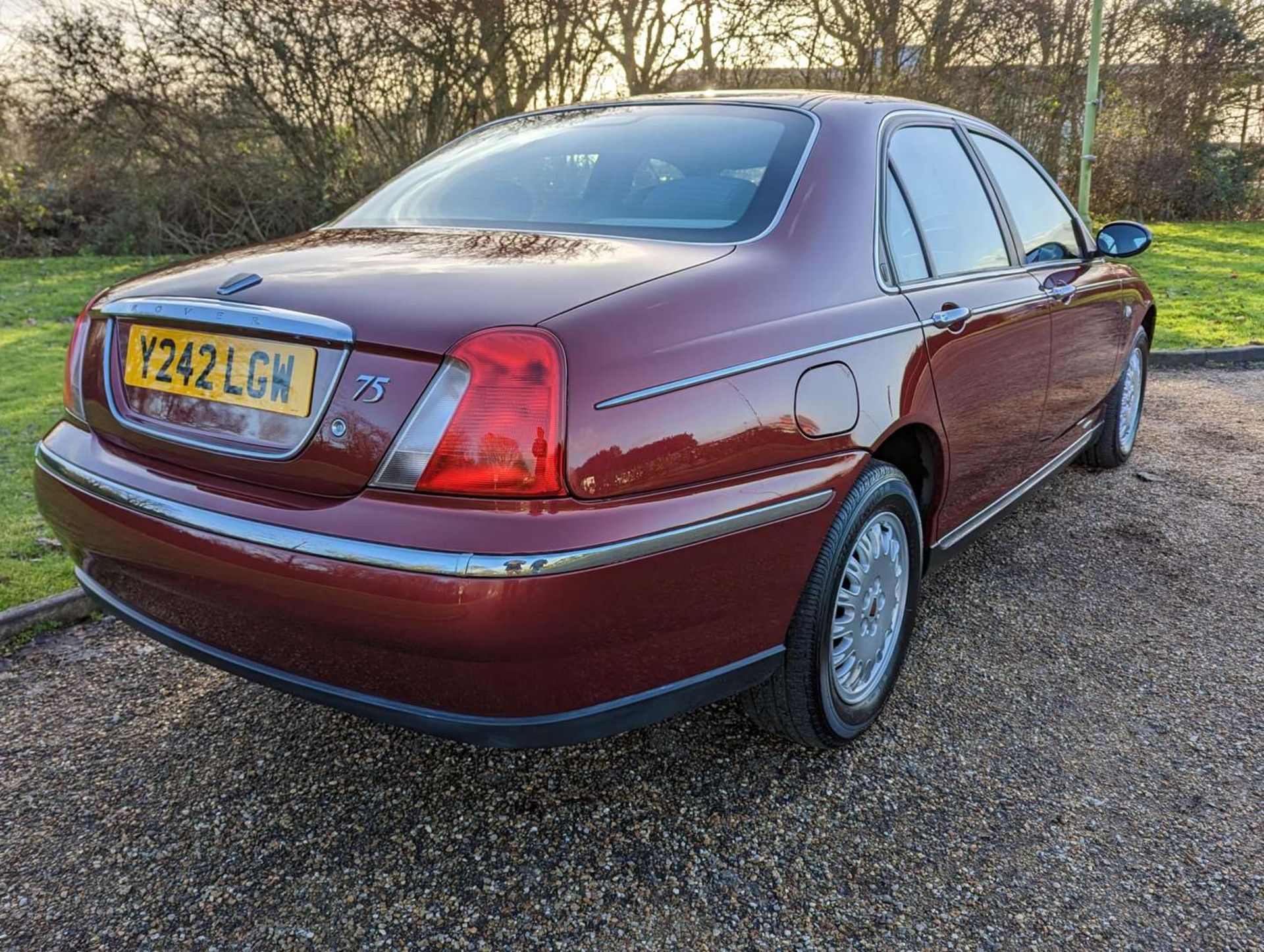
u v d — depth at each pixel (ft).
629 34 42.24
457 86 41.11
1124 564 11.78
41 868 6.46
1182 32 55.93
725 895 6.31
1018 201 10.95
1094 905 6.26
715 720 8.30
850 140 8.11
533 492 5.14
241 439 5.89
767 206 7.27
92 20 39.34
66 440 7.06
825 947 5.90
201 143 41.14
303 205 42.06
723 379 5.95
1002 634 9.97
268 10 39.01
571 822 6.99
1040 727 8.29
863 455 7.00
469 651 5.16
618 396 5.40
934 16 47.67
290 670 5.91
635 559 5.42
